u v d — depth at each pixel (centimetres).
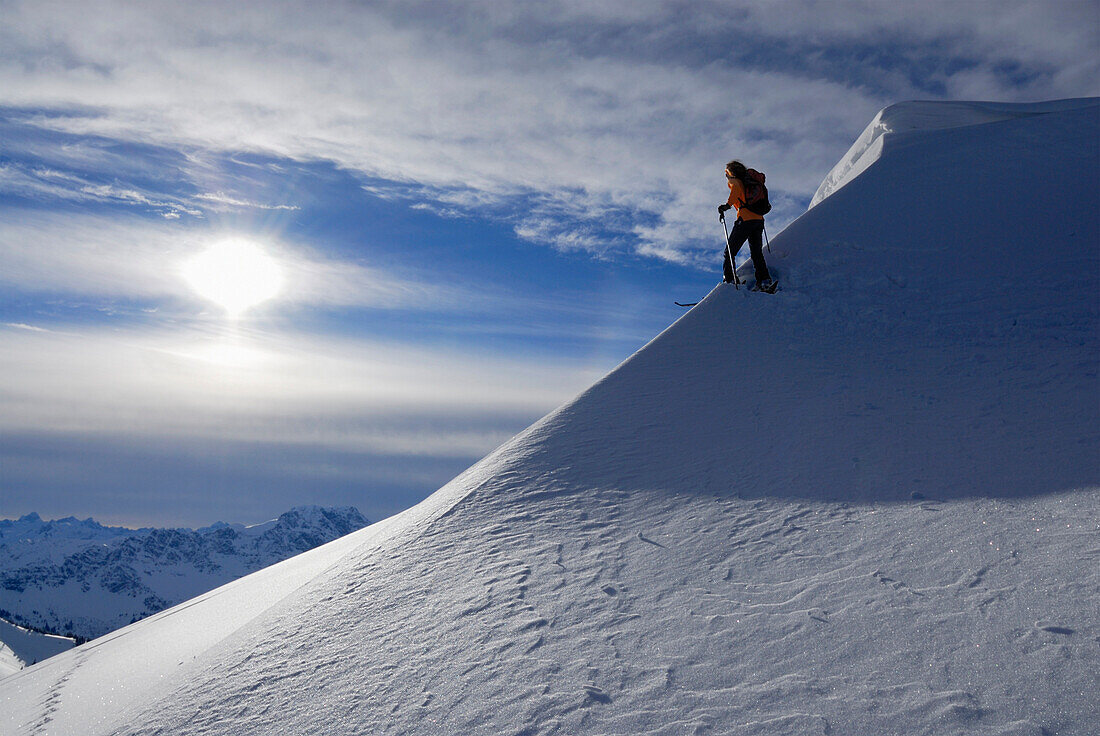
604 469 770
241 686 553
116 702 885
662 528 614
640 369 1025
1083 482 527
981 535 480
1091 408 671
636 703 392
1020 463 588
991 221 1184
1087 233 1078
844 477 636
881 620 411
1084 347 820
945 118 1806
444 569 638
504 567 608
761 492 643
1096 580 396
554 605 525
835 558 499
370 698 473
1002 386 772
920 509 543
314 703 489
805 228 1329
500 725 404
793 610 445
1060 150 1372
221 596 1758
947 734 316
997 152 1420
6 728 1002
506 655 475
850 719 340
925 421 725
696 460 747
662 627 462
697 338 1080
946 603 412
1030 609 387
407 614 579
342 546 1627
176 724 526
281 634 634
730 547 552
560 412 962
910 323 988
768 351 1001
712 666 409
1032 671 341
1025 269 1040
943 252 1134
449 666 483
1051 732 304
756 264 1175
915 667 365
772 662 398
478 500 769
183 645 1171
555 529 660
